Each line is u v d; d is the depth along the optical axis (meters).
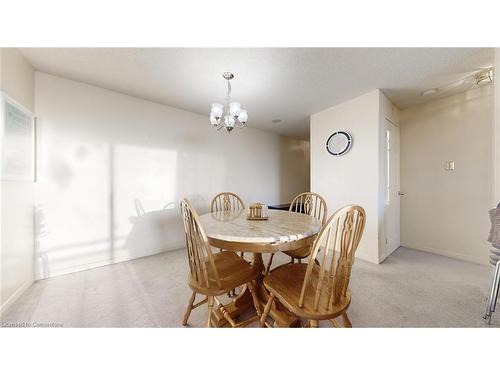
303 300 1.00
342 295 1.07
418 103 2.95
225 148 3.79
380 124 2.54
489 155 2.44
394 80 2.28
